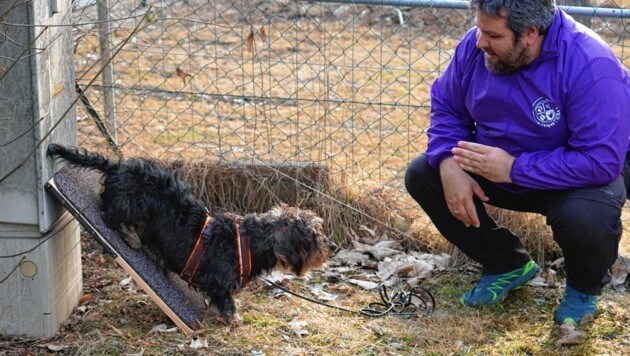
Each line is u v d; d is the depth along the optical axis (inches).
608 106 148.4
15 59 138.8
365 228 205.5
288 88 316.5
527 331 164.7
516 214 196.2
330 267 193.5
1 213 147.4
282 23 394.0
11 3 137.3
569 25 152.4
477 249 173.5
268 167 208.7
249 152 236.8
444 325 166.6
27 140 143.7
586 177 151.3
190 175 208.8
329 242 174.1
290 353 153.9
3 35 138.2
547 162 152.7
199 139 262.1
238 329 161.5
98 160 155.9
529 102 153.7
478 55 160.2
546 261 195.8
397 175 226.2
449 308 175.2
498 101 156.3
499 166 154.9
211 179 209.6
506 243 172.7
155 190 159.5
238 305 172.4
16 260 150.2
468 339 161.2
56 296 155.6
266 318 167.0
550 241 195.8
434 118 169.6
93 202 158.4
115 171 157.6
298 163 210.1
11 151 144.1
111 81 214.2
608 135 148.6
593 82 148.4
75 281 166.2
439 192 168.7
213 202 210.5
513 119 157.0
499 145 161.3
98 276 181.5
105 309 166.2
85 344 151.6
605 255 156.5
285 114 289.1
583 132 150.2
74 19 198.4
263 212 210.1
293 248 165.0
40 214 147.0
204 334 157.6
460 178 161.8
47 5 144.6
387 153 259.1
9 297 152.3
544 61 151.3
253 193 209.5
